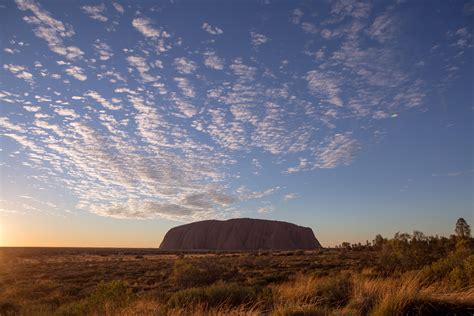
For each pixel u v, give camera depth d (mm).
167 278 30500
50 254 110250
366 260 44156
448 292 8586
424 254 26734
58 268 51844
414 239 28359
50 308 11648
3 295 21344
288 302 8773
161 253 119500
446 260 12945
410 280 9109
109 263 62906
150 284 28641
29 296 20984
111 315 8680
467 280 9820
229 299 10156
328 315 7328
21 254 106375
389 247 28453
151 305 9828
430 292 8133
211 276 24984
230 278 25906
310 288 10914
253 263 49219
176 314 8188
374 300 8492
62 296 19344
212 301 10352
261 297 10859
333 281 10883
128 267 50500
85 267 52750
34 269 50531
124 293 12289
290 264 45688
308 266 41156
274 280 22656
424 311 7262
